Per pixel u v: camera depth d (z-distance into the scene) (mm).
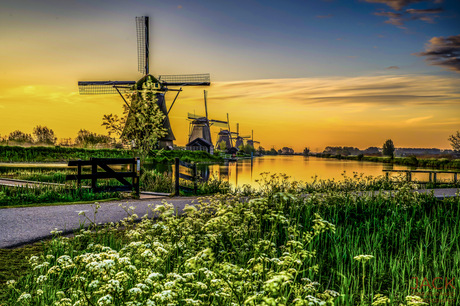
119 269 4430
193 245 5949
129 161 16578
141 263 4895
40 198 14766
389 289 6297
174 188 19141
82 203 14328
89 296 4059
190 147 90750
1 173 25484
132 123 30062
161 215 5617
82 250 7418
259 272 4238
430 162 73188
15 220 10992
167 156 61719
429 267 7281
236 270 4227
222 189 19625
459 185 24359
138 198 16438
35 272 6398
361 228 9891
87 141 72812
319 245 8570
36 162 45188
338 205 12086
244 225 7273
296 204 11172
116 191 16359
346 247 8273
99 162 16094
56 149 55438
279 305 3023
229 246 7148
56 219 11281
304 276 6668
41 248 8461
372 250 7988
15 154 50500
